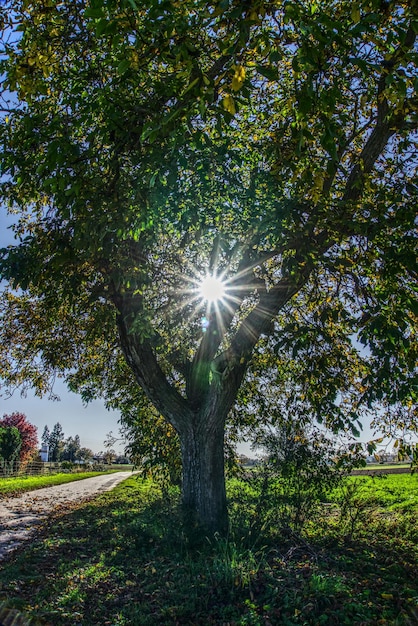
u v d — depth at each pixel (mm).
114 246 7516
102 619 5738
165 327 10531
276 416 12797
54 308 11391
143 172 6277
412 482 25422
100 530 11781
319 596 5773
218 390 9289
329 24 3438
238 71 3375
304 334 7492
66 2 6570
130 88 6699
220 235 7922
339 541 8984
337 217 6836
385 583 6664
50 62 6379
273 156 6992
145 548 8922
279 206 6816
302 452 9789
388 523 10953
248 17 3461
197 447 9445
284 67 8266
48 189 7090
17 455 43750
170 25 4113
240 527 8781
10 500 20828
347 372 10289
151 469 14883
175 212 7133
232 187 7723
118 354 14586
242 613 5609
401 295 6422
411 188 6836
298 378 9812
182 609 5730
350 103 8461
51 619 5691
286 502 9648
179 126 4781
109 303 10414
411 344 8789
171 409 9641
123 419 15289
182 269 10719
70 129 6625
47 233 8984
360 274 8586
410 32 6379
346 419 8633
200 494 9219
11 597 6438
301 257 7535
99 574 7504
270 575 6527
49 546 9875
